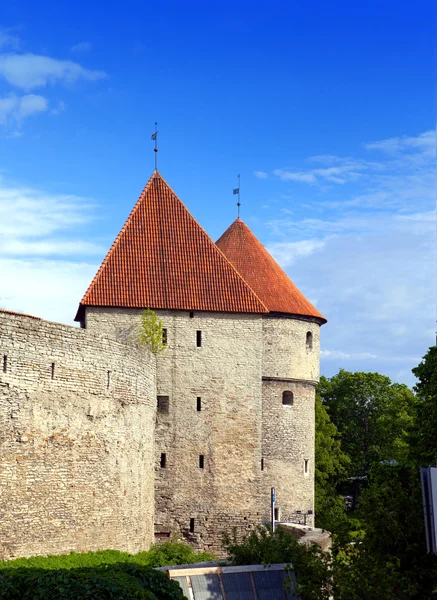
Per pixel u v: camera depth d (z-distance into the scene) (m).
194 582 25.80
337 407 91.69
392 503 26.95
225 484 51.16
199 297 52.28
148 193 55.28
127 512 42.97
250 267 58.47
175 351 51.53
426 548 25.42
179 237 54.00
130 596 20.98
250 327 52.66
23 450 34.91
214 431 51.50
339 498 76.62
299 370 57.09
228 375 52.03
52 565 33.88
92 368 39.97
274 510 54.97
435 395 38.59
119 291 51.12
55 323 37.41
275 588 26.41
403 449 79.12
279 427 55.97
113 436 41.62
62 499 37.25
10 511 34.12
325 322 60.59
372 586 25.14
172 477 50.69
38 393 35.97
